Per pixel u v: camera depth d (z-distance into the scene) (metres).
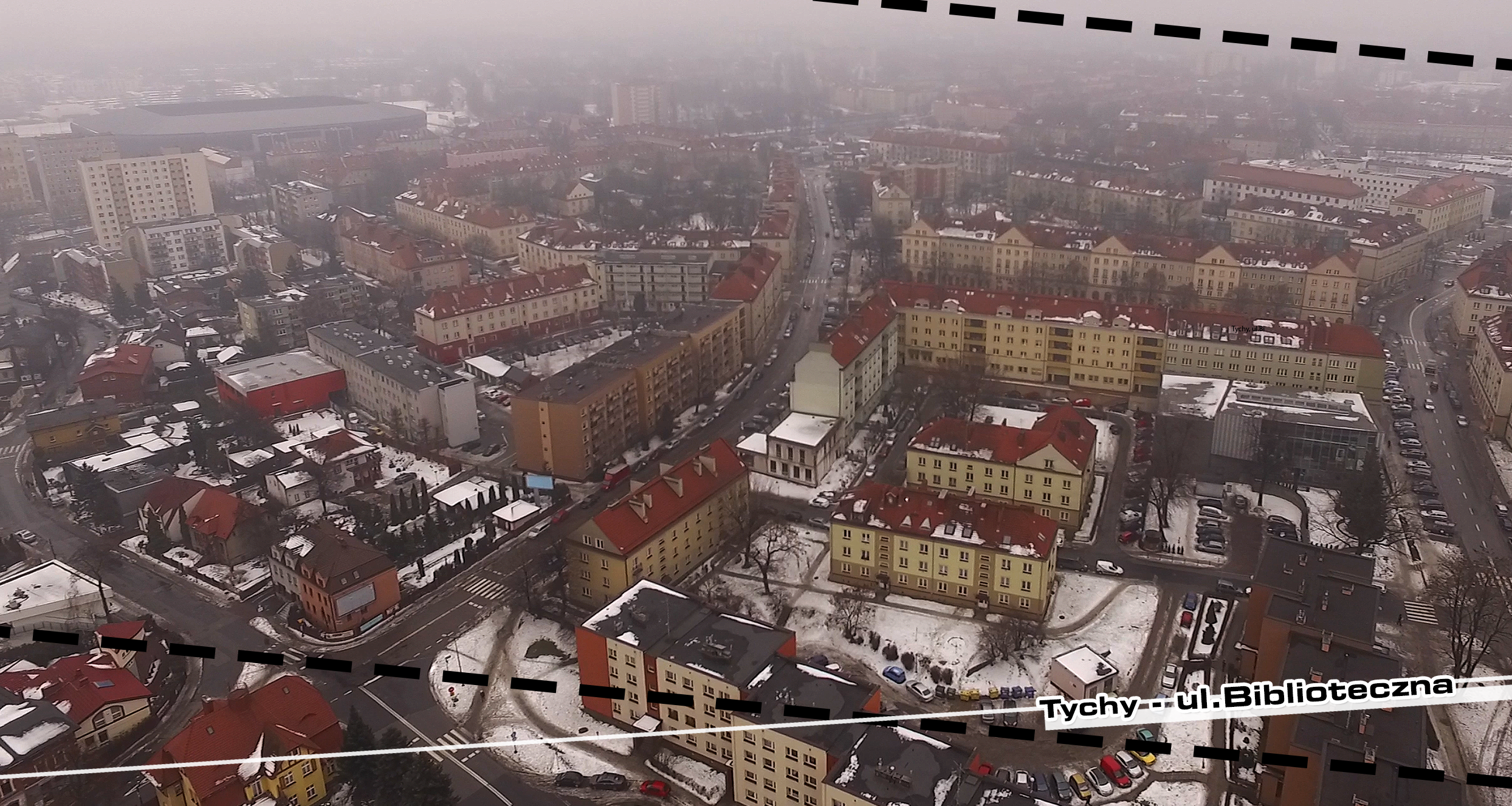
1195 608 179.25
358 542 188.00
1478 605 159.88
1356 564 155.25
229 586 197.38
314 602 183.38
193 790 132.88
